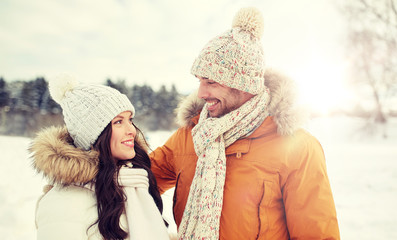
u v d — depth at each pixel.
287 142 1.14
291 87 1.18
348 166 6.06
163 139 13.41
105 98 1.08
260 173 1.15
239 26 1.20
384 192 4.07
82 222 0.94
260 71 1.17
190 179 1.34
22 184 4.70
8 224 3.10
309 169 1.10
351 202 3.72
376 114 13.53
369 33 12.09
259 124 1.22
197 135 1.24
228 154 1.24
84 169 0.97
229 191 1.17
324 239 1.01
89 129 1.07
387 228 2.87
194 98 1.45
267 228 1.12
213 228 1.10
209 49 1.17
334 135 13.14
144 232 1.04
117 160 1.21
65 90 1.15
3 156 7.41
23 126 26.02
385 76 12.51
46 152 0.95
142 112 33.47
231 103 1.21
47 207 0.94
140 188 1.17
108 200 1.00
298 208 1.08
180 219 1.35
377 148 9.32
